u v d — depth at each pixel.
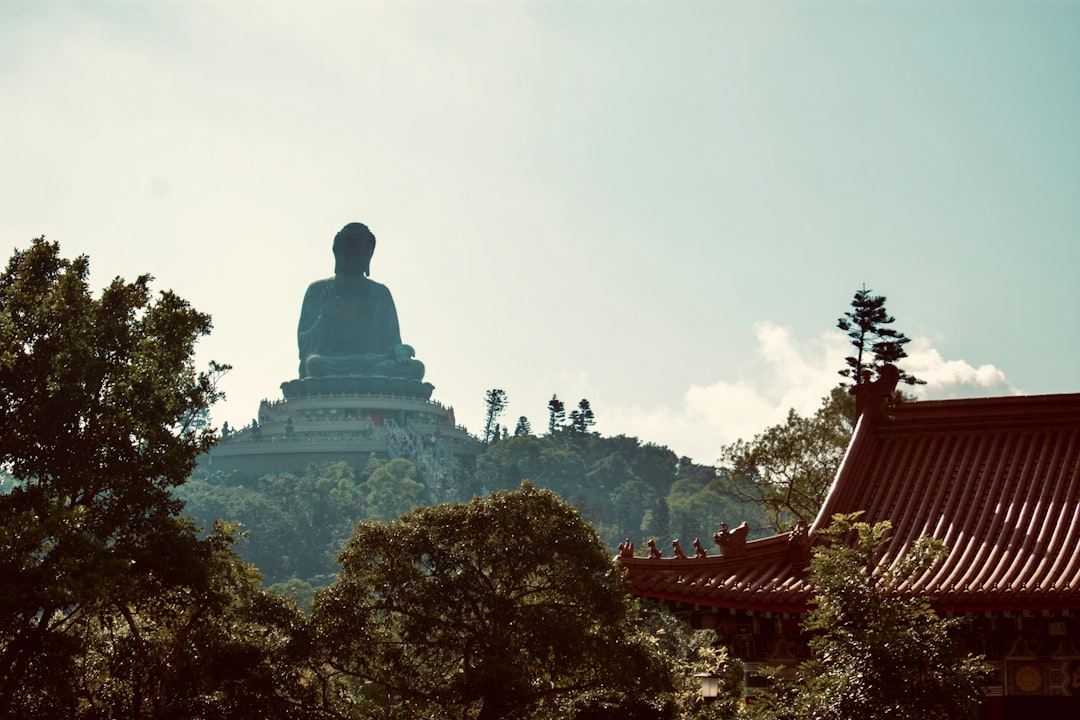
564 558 40.16
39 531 36.12
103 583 36.09
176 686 40.34
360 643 40.91
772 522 70.88
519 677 37.06
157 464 40.78
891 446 30.72
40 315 40.78
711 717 39.25
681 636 54.25
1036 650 25.41
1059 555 25.33
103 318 42.12
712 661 46.84
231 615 42.41
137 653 41.03
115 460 40.41
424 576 40.25
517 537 40.16
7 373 40.19
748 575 26.02
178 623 42.38
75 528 37.38
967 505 28.06
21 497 39.19
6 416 40.19
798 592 24.92
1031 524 26.59
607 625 39.75
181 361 43.22
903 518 28.36
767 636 26.98
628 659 39.25
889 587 22.59
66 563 35.72
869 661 21.62
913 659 21.53
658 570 26.03
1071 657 25.20
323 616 40.62
